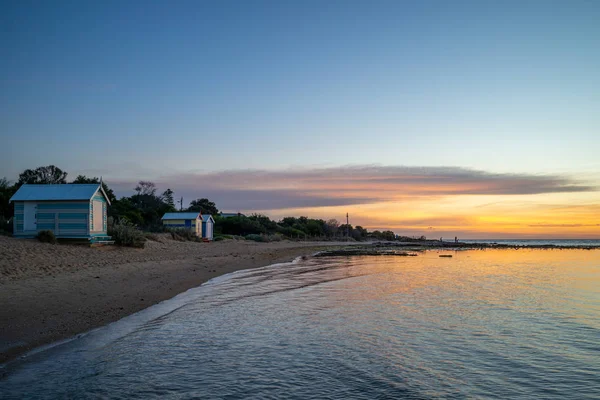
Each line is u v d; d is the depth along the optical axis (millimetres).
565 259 50125
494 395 8484
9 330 11344
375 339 12211
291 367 9727
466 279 27203
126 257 27344
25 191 28078
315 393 8297
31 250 22688
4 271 17953
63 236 27484
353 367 9844
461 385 8938
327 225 114188
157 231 49781
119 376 8836
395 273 30531
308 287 22297
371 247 79250
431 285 23844
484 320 14898
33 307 13617
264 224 90812
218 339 11836
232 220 81875
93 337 11414
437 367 10000
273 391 8336
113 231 31281
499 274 30812
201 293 19484
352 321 14445
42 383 8312
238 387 8484
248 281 24328
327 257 48156
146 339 11547
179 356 10258
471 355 10961
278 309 16250
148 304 16062
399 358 10586
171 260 29812
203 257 35250
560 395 8523
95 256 25344
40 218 27688
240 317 14672
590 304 18141
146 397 7875
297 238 89188
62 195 27734
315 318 14797
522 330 13555
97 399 7688
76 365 9344
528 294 20828
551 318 15312
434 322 14492
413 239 146250
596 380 9367
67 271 20062
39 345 10547
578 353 11242
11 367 9094
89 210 27656
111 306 15047
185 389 8305
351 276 28000
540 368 10078
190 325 13273
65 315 13188
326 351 10961
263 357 10375
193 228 56781
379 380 9086
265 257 41688
